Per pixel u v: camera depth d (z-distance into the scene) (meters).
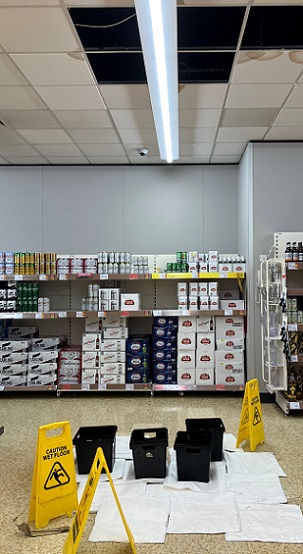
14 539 2.33
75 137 5.07
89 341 5.39
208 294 5.38
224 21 3.04
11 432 4.04
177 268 5.44
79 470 3.05
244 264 5.38
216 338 5.37
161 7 2.35
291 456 3.38
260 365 5.18
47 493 2.48
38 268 5.44
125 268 5.42
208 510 2.54
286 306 4.59
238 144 5.32
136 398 5.33
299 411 4.70
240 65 3.38
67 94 3.93
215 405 4.96
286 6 2.78
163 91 3.44
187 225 6.14
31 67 3.43
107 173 6.17
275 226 5.19
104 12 2.88
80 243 6.17
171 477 2.98
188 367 5.34
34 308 5.47
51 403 5.12
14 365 5.39
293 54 3.21
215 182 6.14
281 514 2.50
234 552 2.17
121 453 3.43
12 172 6.19
